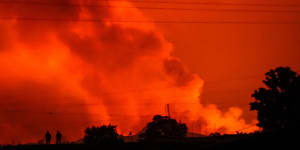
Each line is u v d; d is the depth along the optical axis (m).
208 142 63.31
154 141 67.56
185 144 64.81
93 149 69.69
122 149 69.12
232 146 45.12
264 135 42.53
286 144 40.22
